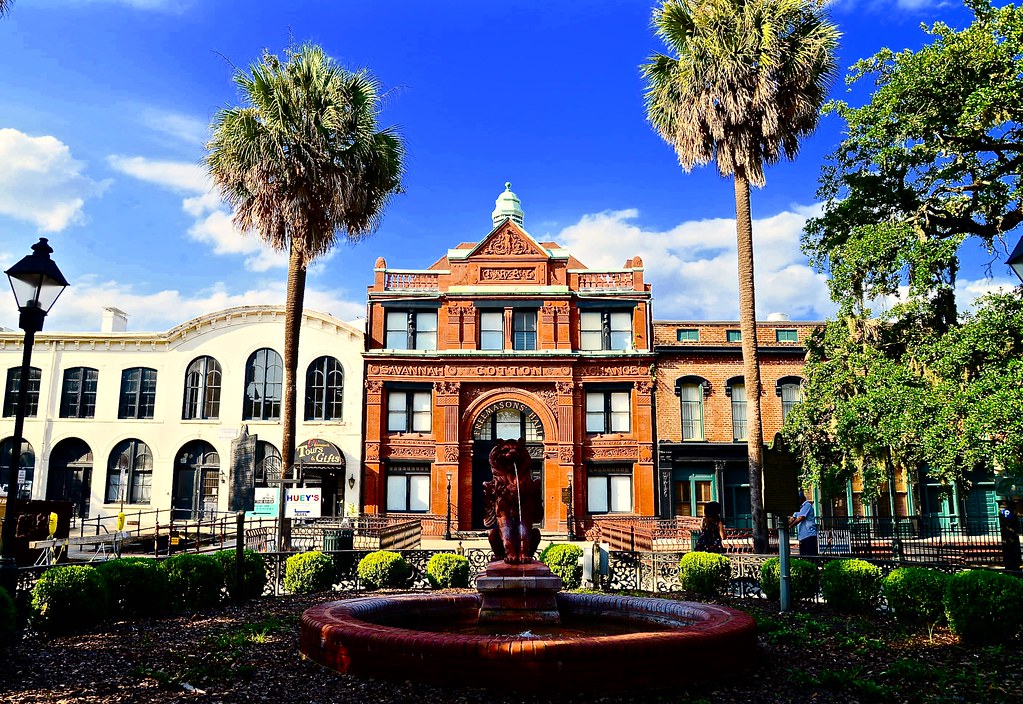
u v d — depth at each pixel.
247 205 23.64
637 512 34.78
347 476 35.06
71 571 11.08
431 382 35.91
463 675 7.39
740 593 15.81
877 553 20.67
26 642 10.02
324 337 36.44
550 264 37.28
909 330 20.75
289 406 23.42
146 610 12.30
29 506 19.80
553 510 34.75
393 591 16.45
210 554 14.61
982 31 19.34
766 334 36.03
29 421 36.03
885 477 22.12
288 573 16.50
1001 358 18.25
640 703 7.15
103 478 35.69
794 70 21.38
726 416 35.34
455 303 36.53
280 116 22.66
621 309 36.84
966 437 17.27
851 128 21.53
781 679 8.23
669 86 23.34
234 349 36.56
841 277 20.91
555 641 7.40
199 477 35.84
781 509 25.38
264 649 9.45
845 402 21.16
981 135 20.20
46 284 10.58
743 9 21.83
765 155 22.62
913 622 11.93
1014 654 9.64
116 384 36.53
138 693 7.41
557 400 35.62
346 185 23.20
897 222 21.03
